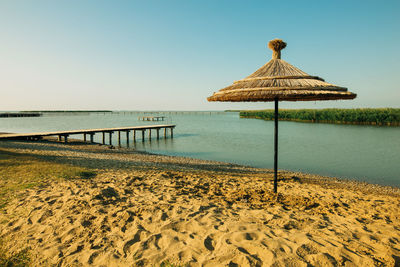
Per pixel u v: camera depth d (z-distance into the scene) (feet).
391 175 41.22
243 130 129.80
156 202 15.05
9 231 11.42
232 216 12.86
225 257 8.55
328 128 127.75
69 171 24.21
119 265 8.50
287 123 172.14
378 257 8.62
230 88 13.52
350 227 11.62
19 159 29.53
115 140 92.17
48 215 13.16
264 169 43.21
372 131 111.04
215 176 27.76
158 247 9.62
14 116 300.61
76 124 174.09
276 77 12.68
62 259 9.04
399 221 13.56
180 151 66.39
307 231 10.91
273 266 7.95
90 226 11.70
